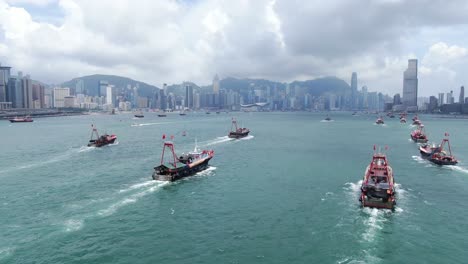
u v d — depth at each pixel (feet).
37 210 192.13
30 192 227.61
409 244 152.25
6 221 175.32
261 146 474.90
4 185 246.27
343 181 262.26
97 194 223.51
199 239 156.66
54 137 585.63
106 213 188.55
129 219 180.04
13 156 377.30
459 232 165.37
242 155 391.86
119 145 473.26
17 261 134.62
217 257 140.05
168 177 256.11
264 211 193.77
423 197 221.25
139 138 568.82
